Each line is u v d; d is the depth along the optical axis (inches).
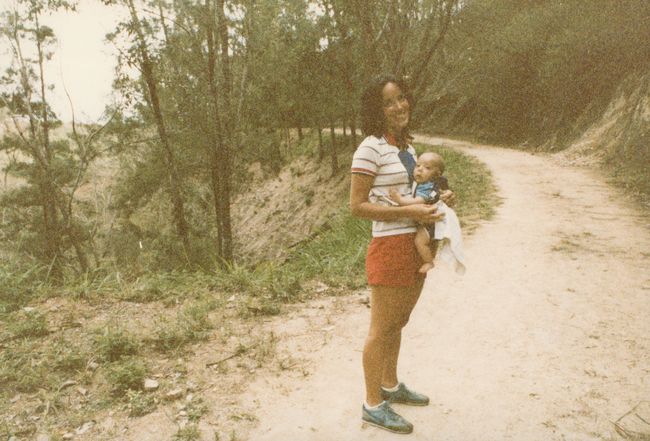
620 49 892.0
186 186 1047.0
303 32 1045.2
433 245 119.7
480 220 387.5
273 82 917.2
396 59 639.8
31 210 1025.5
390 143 116.0
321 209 1601.9
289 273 250.8
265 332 189.6
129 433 131.9
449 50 1242.0
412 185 117.2
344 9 818.8
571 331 184.2
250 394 148.4
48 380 156.3
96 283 249.3
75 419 138.2
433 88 1135.0
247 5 747.4
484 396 144.0
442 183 116.0
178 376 158.9
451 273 255.9
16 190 1013.8
